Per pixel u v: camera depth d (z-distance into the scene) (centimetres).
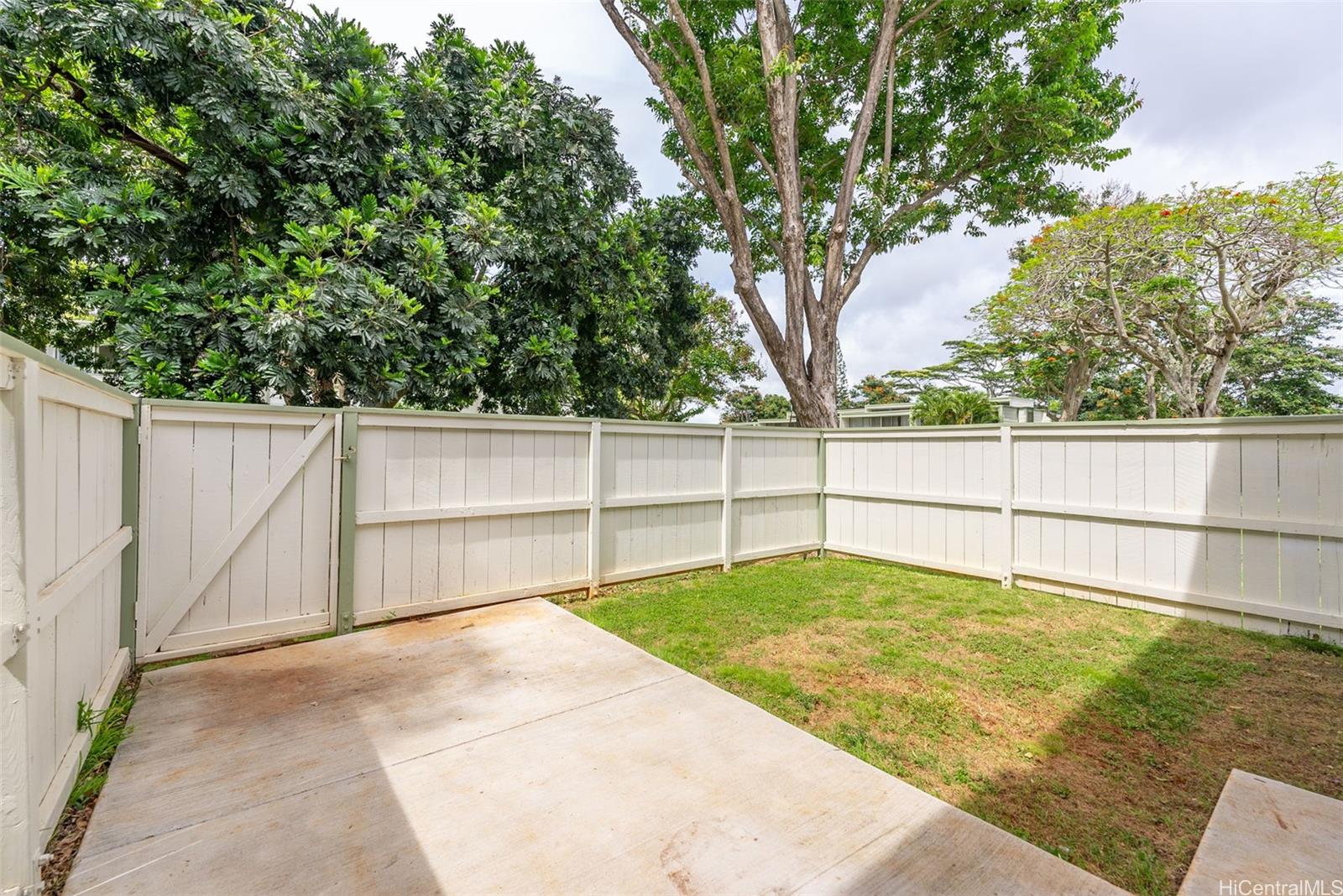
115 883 148
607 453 483
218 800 185
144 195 447
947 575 545
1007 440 502
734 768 209
